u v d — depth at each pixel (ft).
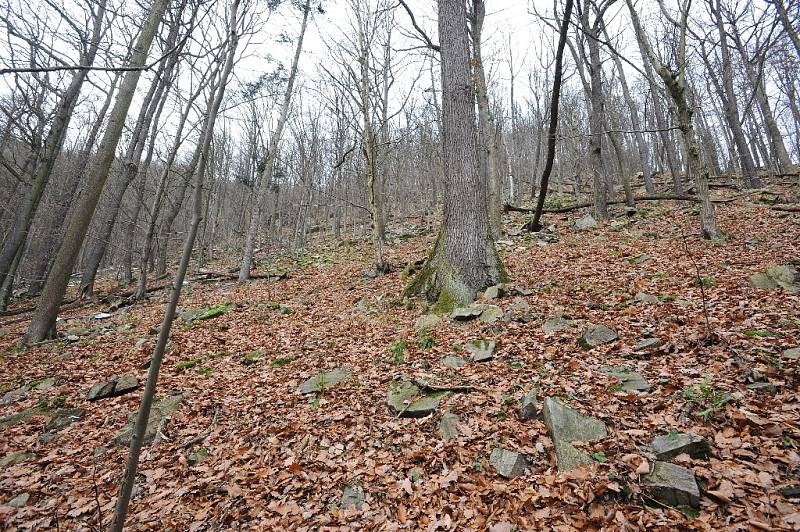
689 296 19.63
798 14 30.73
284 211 97.71
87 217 27.27
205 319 30.60
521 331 19.11
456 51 25.22
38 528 10.87
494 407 13.80
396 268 39.52
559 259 31.83
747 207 41.65
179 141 40.27
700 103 75.41
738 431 10.56
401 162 92.58
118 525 6.26
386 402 15.60
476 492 10.48
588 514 9.08
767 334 14.55
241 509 11.20
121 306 41.09
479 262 24.13
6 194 57.77
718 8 56.13
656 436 10.90
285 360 21.12
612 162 92.02
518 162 94.07
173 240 100.48
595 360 15.49
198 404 17.19
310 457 13.12
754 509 8.30
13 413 17.48
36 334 26.40
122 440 14.79
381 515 10.40
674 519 8.47
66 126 39.34
